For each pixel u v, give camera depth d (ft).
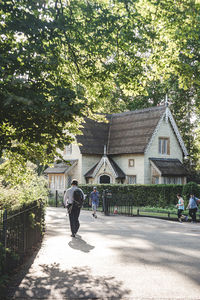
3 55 23.59
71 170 128.26
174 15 35.12
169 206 97.86
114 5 35.63
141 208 96.63
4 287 20.38
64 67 36.17
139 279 23.71
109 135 134.51
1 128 28.43
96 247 35.86
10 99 19.93
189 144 147.13
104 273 25.23
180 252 33.65
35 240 36.65
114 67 35.83
